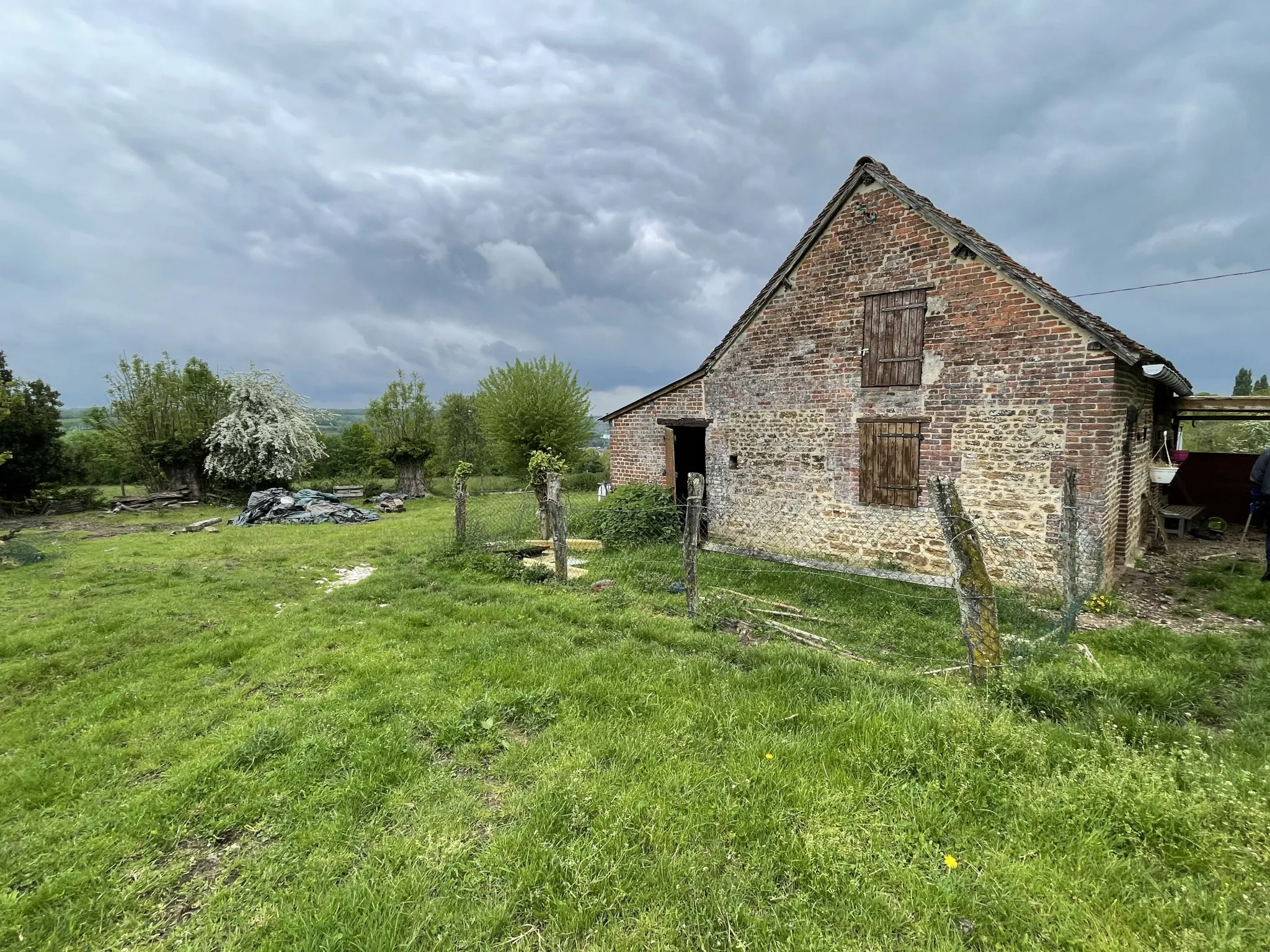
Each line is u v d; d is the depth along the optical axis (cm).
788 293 1019
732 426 1114
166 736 416
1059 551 762
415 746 384
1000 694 420
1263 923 225
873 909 243
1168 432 1121
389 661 540
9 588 845
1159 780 299
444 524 1561
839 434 973
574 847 282
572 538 1177
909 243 870
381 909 249
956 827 289
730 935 233
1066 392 750
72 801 344
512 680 484
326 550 1184
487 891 260
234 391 2197
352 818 312
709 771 342
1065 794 297
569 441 2642
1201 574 820
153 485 2256
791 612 696
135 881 277
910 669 516
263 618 701
